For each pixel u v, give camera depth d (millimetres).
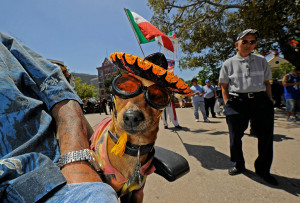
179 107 16734
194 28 11305
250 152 3518
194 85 7516
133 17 2787
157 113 884
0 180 484
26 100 751
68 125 749
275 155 3334
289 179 2520
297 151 3459
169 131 5676
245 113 2475
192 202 2086
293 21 8273
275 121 6574
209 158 3346
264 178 2494
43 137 723
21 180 474
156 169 1201
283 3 7480
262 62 2506
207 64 12633
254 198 2121
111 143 942
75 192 448
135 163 954
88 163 677
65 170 607
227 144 4137
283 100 10680
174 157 1247
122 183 1015
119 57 792
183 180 2586
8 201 466
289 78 6406
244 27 9266
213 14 10680
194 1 10641
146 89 822
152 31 2756
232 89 2578
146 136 898
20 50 908
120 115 835
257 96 2438
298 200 2068
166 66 1029
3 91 691
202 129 5848
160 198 2186
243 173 2701
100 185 486
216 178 2605
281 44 8344
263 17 7824
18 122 695
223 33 10852
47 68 931
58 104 813
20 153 630
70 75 1440
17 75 797
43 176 490
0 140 655
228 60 2627
